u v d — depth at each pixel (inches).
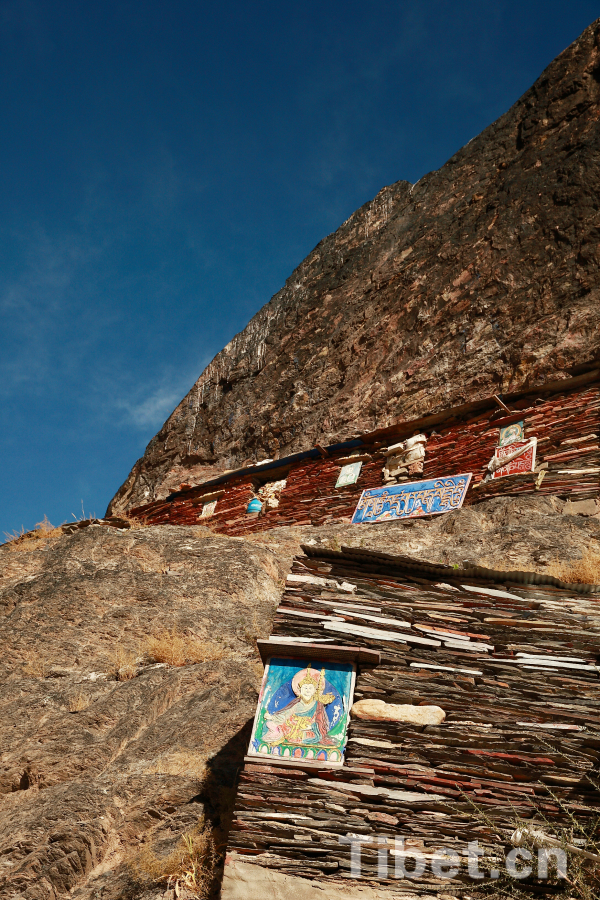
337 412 877.2
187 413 1154.7
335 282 1111.0
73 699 312.8
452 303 858.8
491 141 1063.6
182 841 223.6
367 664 233.3
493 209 922.1
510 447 573.0
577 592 255.8
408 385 814.5
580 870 190.1
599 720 218.2
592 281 728.3
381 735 218.5
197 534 496.4
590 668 230.7
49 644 363.3
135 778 254.5
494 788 209.0
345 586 257.1
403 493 595.8
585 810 203.0
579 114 925.8
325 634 242.4
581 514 478.3
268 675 232.1
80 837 231.1
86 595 397.4
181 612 380.2
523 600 253.1
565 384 591.5
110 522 652.1
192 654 342.6
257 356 1122.0
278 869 197.5
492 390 717.3
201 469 1027.3
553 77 994.1
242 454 985.5
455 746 216.5
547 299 754.2
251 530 706.2
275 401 1000.9
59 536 569.9
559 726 218.1
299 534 564.1
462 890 192.2
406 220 1095.6
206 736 273.6
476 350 773.3
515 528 442.9
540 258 803.4
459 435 626.2
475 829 201.0
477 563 414.9
